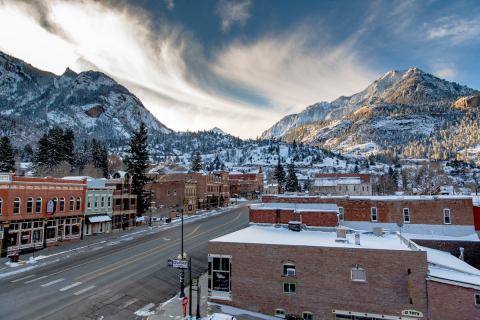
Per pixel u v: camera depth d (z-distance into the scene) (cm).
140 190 6944
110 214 5841
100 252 4375
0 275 3322
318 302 2609
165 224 6831
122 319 2558
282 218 3725
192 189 9119
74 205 5103
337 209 3781
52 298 2800
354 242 2875
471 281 2347
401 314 2423
